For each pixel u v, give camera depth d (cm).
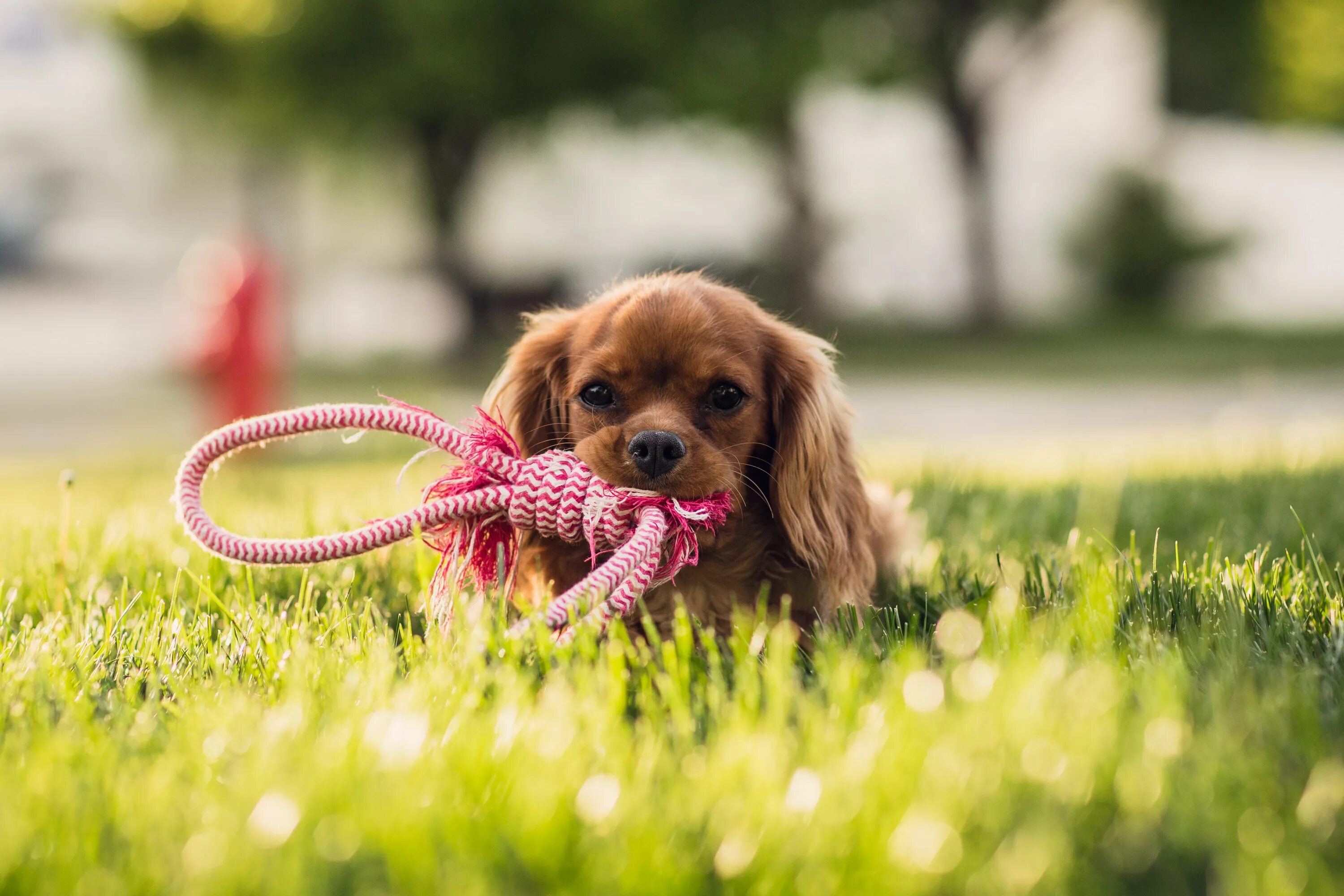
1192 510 432
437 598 270
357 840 159
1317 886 148
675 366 307
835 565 316
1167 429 1077
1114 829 163
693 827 167
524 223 2306
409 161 2039
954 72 2080
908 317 2381
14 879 156
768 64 1716
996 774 172
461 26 1612
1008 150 2525
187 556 356
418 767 181
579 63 1669
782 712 196
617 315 318
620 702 210
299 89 1697
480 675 219
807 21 1752
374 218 2320
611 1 1609
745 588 317
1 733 210
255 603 289
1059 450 810
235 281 898
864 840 159
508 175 2253
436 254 1984
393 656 246
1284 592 285
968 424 1184
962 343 2069
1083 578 286
